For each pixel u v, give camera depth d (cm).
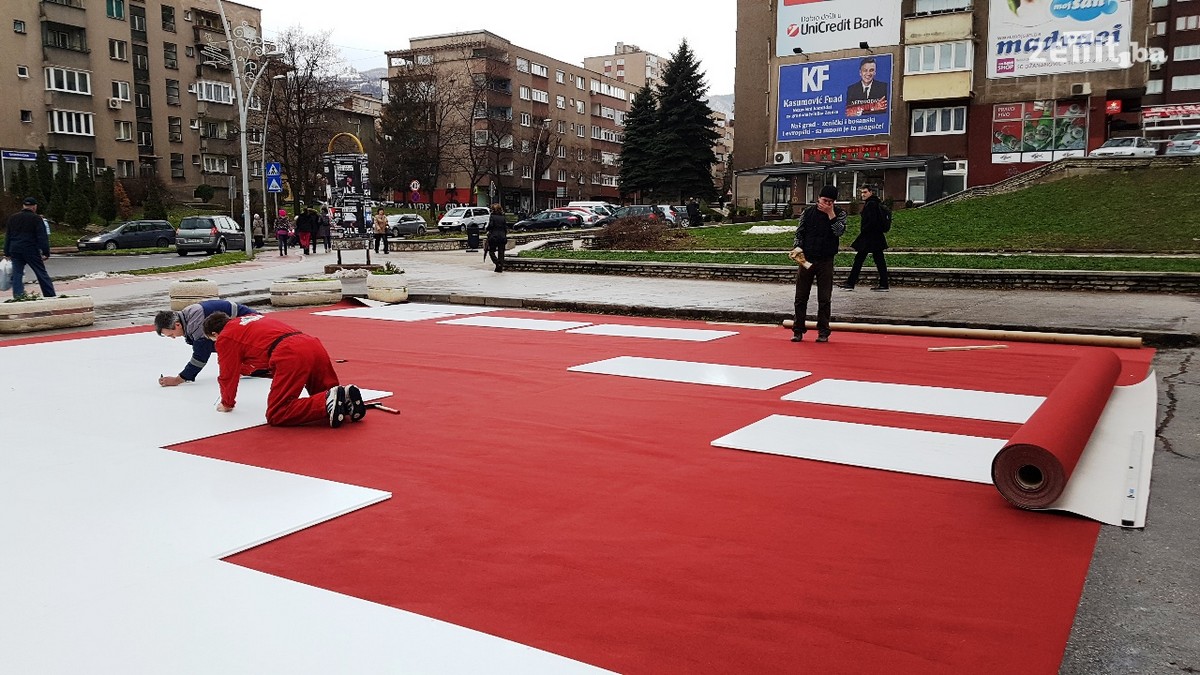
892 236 2434
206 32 6253
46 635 306
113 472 507
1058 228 2262
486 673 278
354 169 3547
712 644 296
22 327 1162
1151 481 486
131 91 5519
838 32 4278
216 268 2397
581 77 9431
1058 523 416
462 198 7994
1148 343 973
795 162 4453
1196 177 2572
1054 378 787
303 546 392
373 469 515
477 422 636
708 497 458
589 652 291
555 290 1642
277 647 296
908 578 351
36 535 404
